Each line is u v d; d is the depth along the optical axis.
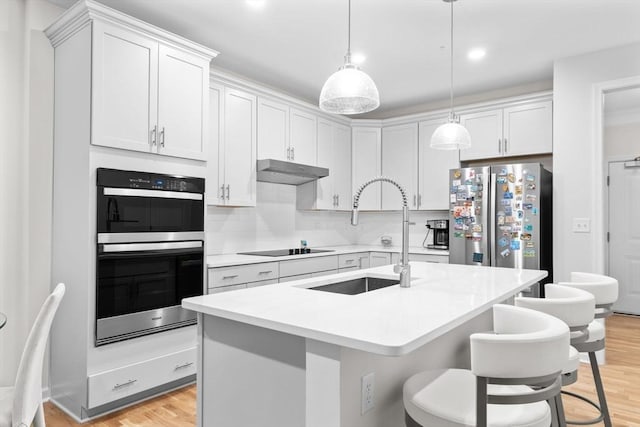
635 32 3.08
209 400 1.69
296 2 2.69
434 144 2.56
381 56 3.54
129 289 2.53
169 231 2.75
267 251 4.18
